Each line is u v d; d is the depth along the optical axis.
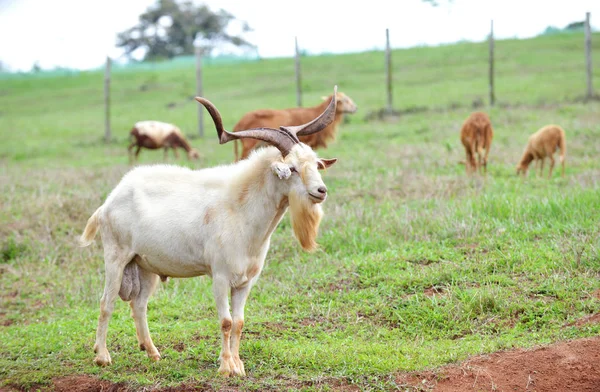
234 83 34.75
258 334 7.24
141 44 65.38
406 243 9.57
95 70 46.53
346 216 11.00
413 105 25.27
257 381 5.88
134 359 6.66
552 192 11.24
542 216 9.80
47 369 6.59
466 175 13.61
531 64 31.75
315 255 9.86
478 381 5.61
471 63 33.53
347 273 8.80
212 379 5.94
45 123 28.47
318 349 6.55
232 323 6.23
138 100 32.94
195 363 6.42
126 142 23.14
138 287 6.75
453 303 7.42
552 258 8.13
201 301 8.58
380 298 7.88
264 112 15.00
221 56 61.72
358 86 30.70
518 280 7.77
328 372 6.00
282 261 9.85
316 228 6.20
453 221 9.90
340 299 8.04
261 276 9.29
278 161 5.95
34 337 7.79
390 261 8.92
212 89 33.75
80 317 8.38
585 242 8.44
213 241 6.22
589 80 23.09
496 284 7.76
